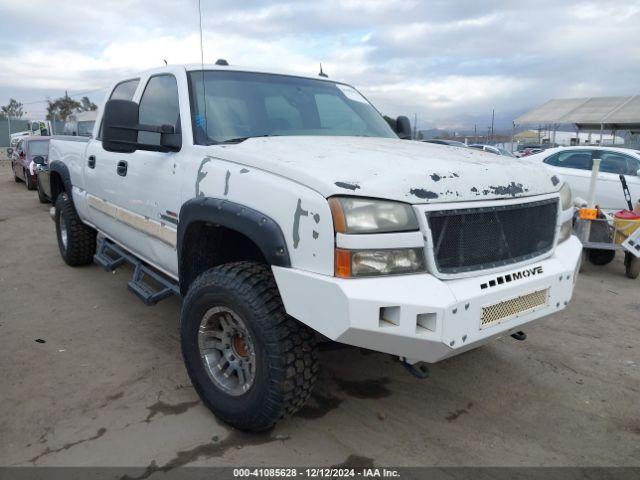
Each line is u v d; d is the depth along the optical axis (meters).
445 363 3.97
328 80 4.59
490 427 3.14
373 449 2.88
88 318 4.71
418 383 3.64
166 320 4.68
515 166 3.08
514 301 2.76
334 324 2.37
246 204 2.76
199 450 2.83
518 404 3.42
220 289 2.82
